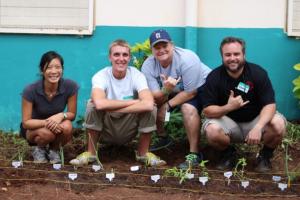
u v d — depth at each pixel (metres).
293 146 4.55
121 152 4.36
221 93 3.84
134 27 5.03
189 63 4.03
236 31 5.05
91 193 3.43
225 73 3.83
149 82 4.13
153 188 3.53
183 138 4.59
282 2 5.07
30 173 3.71
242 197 3.44
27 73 5.05
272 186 3.62
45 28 5.00
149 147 4.34
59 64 3.80
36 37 5.02
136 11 5.02
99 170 3.83
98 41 5.04
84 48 5.04
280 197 3.45
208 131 3.83
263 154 3.96
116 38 5.04
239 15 5.05
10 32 4.99
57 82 3.86
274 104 3.79
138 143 4.23
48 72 3.78
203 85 3.97
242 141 4.03
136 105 3.84
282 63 5.12
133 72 4.04
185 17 4.95
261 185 3.63
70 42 5.03
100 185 3.54
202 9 5.03
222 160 4.00
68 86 3.94
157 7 5.01
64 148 4.46
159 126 4.29
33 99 3.88
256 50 5.09
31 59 5.04
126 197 3.38
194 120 4.01
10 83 5.07
